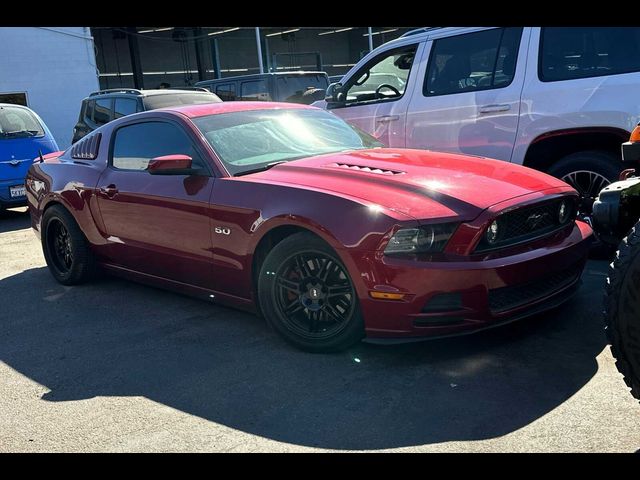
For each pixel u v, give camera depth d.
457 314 3.25
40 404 3.29
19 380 3.62
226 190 3.98
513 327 3.82
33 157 9.48
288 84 13.36
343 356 3.60
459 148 5.84
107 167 5.02
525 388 3.07
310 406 3.05
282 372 3.45
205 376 3.47
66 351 4.01
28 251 7.26
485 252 3.33
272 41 34.12
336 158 4.18
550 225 3.74
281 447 2.71
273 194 3.75
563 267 3.63
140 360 3.76
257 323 4.24
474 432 2.72
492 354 3.48
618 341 2.48
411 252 3.26
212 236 4.06
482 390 3.08
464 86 5.79
